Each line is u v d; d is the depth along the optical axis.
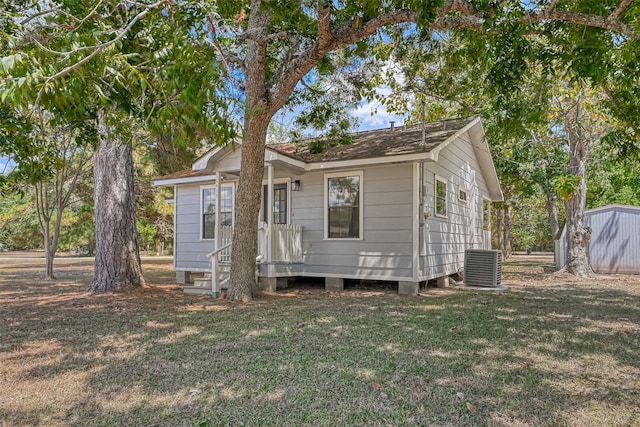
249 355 4.04
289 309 6.64
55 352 4.18
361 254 9.00
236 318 5.89
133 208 9.09
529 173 15.67
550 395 3.09
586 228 12.79
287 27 7.59
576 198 12.88
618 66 5.59
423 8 4.68
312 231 9.66
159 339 4.69
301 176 9.92
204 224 11.69
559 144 15.31
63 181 12.27
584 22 4.39
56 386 3.25
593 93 9.08
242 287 7.71
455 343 4.50
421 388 3.19
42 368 3.67
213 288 8.18
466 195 12.27
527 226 32.31
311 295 8.36
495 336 4.82
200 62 2.59
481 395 3.07
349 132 11.44
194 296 8.22
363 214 9.02
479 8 5.02
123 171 8.88
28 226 28.06
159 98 2.83
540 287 9.91
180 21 3.45
